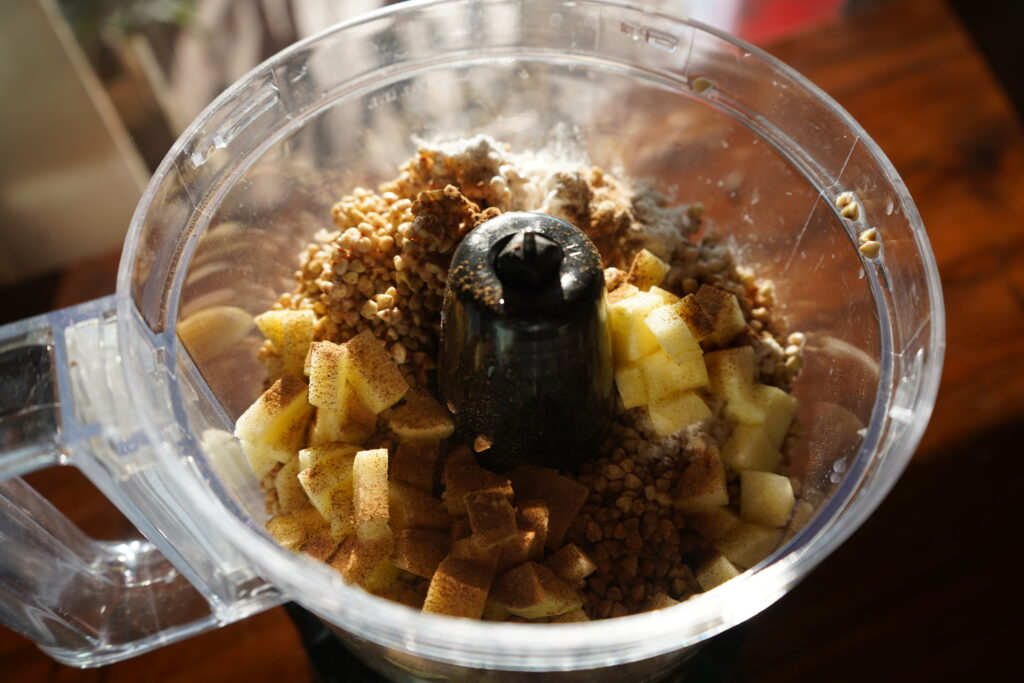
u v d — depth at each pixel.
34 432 0.22
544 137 0.33
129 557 0.29
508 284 0.23
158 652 0.31
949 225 0.37
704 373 0.27
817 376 0.29
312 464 0.26
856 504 0.23
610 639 0.21
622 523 0.27
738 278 0.30
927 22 0.40
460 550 0.25
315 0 0.53
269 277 0.30
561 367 0.24
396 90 0.30
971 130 0.38
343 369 0.27
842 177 0.27
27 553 0.26
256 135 0.28
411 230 0.27
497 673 0.25
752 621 0.31
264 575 0.23
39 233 0.41
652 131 0.31
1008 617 0.31
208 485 0.24
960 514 0.32
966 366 0.35
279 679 0.30
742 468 0.27
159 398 0.24
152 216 0.25
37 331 0.23
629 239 0.29
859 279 0.27
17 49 0.35
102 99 0.39
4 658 0.31
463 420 0.27
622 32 0.29
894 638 0.31
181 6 0.49
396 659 0.26
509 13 0.29
